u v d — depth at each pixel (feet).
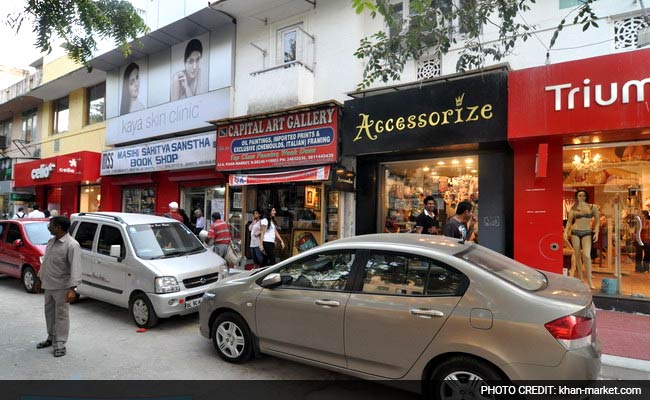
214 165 36.73
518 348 10.09
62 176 50.93
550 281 12.29
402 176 29.71
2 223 31.12
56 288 16.20
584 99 20.17
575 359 9.75
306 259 14.16
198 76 40.86
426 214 24.64
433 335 11.07
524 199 23.16
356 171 30.63
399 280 12.19
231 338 15.33
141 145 43.39
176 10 39.01
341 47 32.04
